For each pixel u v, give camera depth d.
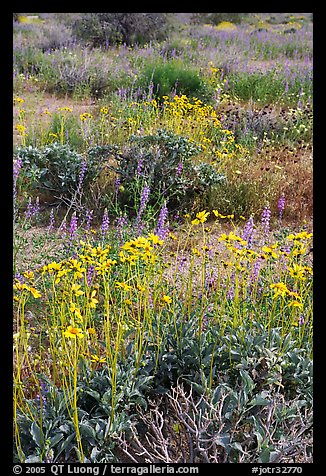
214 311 3.37
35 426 2.50
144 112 7.55
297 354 3.03
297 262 3.49
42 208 5.68
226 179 5.94
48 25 17.66
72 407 2.53
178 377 2.98
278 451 2.32
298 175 6.31
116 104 8.36
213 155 6.55
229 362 3.03
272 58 14.49
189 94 9.81
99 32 15.84
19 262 4.26
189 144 5.90
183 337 3.08
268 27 24.39
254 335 3.13
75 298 3.46
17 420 2.57
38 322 3.49
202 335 3.04
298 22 27.56
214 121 7.36
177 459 2.45
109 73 11.04
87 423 2.59
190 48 14.36
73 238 4.46
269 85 10.45
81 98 10.01
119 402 2.75
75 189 5.74
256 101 9.97
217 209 5.71
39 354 3.26
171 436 2.67
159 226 4.59
